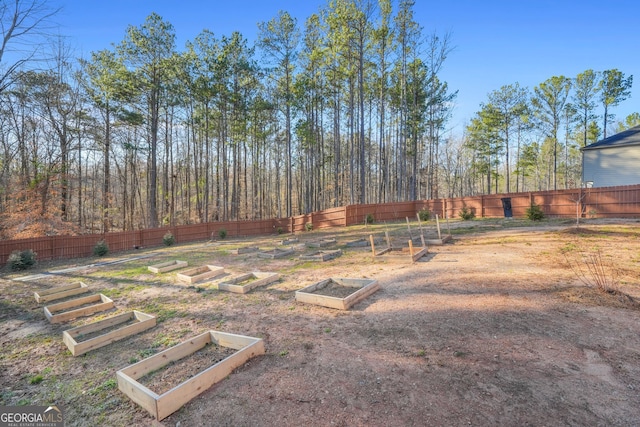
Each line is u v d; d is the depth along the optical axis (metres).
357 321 4.46
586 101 32.31
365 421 2.42
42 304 6.59
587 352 3.25
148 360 3.34
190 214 31.12
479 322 4.11
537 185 48.97
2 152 18.48
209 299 6.07
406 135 27.22
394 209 20.92
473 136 35.69
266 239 17.66
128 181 32.09
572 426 2.25
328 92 26.81
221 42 23.33
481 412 2.44
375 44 23.59
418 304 4.92
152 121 22.53
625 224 10.77
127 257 13.23
